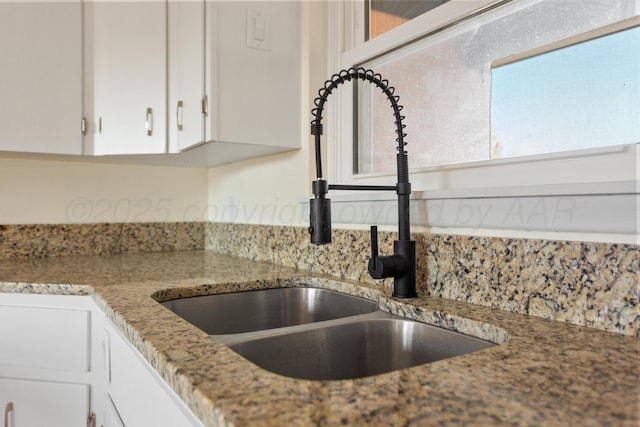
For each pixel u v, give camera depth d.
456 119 1.06
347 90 1.36
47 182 1.77
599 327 0.65
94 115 1.62
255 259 1.64
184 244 2.05
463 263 0.86
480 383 0.46
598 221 0.66
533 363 0.52
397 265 0.89
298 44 1.42
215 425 0.40
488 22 0.99
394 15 1.25
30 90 1.51
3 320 1.16
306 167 1.38
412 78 1.18
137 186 1.95
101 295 0.97
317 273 1.26
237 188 1.82
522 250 0.76
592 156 0.75
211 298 1.11
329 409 0.40
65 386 1.12
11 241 1.68
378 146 1.30
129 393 0.80
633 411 0.39
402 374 0.49
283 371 0.75
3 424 1.16
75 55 1.59
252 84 1.33
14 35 1.48
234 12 1.30
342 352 0.81
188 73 1.40
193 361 0.54
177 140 1.51
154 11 1.58
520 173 0.87
